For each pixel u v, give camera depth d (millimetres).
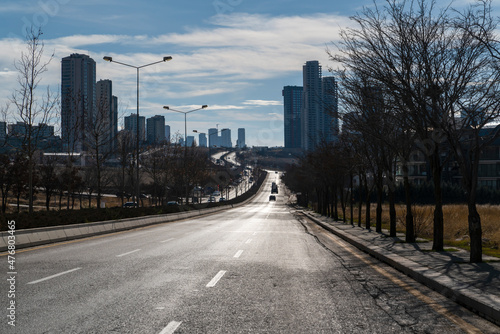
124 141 51594
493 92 13055
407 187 19375
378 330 6543
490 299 7785
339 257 15328
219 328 6543
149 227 32250
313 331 6457
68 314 7258
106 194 113188
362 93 16578
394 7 15711
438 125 13266
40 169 55250
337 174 42156
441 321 7102
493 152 80062
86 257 14594
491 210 40219
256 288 9578
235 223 39000
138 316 7168
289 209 87812
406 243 18547
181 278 10719
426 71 13789
